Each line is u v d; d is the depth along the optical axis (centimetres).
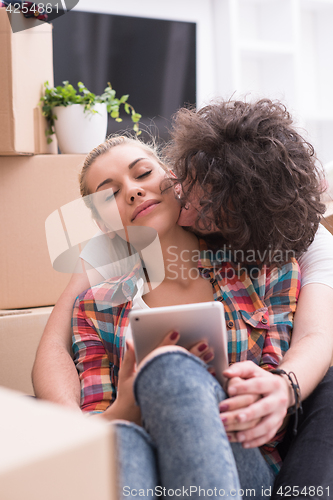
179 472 51
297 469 68
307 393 73
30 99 144
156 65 267
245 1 302
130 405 66
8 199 140
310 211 95
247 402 61
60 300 103
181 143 97
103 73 255
